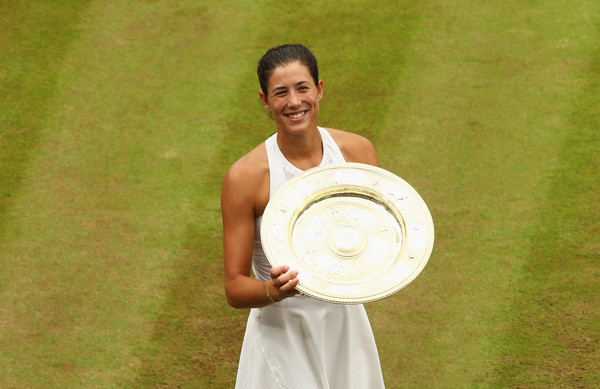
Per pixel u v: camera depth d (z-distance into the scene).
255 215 11.73
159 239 19.50
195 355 16.56
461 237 19.16
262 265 12.18
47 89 24.47
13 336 17.03
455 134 22.30
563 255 18.42
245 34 26.50
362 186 11.41
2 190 20.97
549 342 16.36
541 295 17.47
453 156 21.58
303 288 10.23
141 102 23.92
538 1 27.47
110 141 22.55
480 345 16.42
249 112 23.47
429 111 23.16
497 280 17.95
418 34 26.22
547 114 22.77
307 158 11.72
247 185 11.46
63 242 19.45
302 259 10.78
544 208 19.77
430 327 16.95
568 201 19.91
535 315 17.00
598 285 17.58
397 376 15.84
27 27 27.00
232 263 11.52
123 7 27.88
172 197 20.70
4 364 16.38
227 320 17.41
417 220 11.12
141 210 20.33
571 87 23.67
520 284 17.80
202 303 17.83
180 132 22.83
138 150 22.23
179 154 22.09
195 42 26.20
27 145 22.44
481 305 17.38
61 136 22.73
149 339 16.94
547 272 18.03
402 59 25.20
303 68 10.89
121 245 19.34
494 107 23.16
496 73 24.42
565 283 17.70
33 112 23.59
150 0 28.19
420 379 15.75
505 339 16.52
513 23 26.48
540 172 20.86
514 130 22.30
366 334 12.70
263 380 12.33
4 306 17.77
